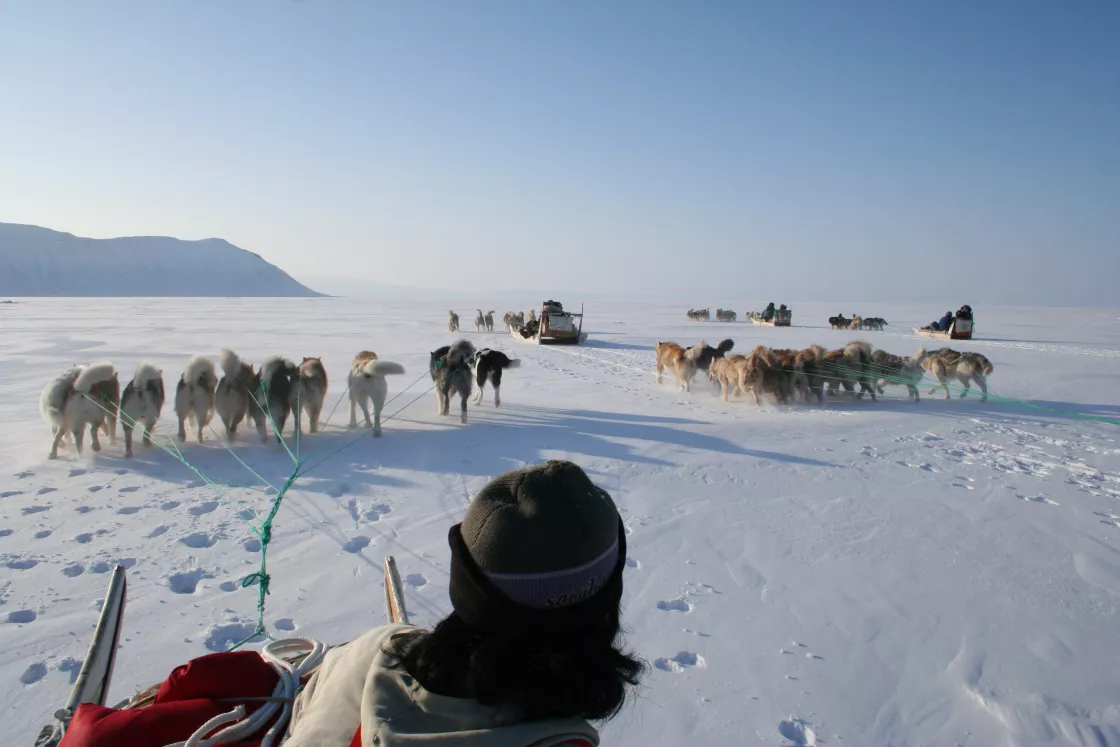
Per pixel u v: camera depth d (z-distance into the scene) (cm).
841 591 509
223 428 1041
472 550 114
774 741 339
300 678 165
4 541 577
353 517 650
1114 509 714
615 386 1588
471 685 112
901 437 1054
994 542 616
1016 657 424
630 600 487
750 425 1120
